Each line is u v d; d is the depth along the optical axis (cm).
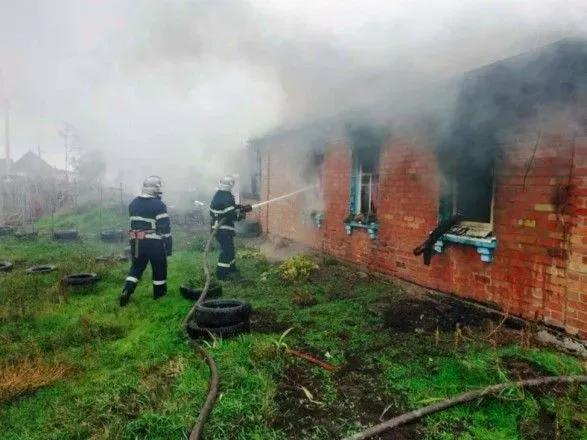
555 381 256
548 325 330
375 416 240
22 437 225
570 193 309
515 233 358
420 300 448
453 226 437
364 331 378
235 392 261
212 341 354
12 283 580
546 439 214
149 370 308
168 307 467
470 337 345
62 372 300
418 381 277
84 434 228
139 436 220
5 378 284
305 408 249
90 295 528
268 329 392
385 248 555
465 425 227
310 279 589
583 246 300
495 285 381
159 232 502
